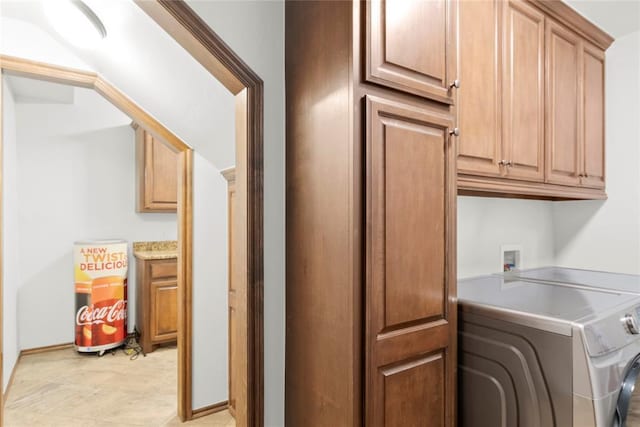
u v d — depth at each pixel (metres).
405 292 1.12
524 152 1.72
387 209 1.08
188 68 1.57
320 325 1.17
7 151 3.00
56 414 2.44
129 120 4.00
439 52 1.22
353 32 1.04
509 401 1.22
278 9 1.37
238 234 1.37
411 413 1.14
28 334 3.47
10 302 2.96
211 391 2.45
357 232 1.04
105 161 3.88
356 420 1.03
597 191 2.26
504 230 2.23
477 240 2.07
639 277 1.94
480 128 1.51
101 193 3.85
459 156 1.44
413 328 1.15
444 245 1.23
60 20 1.70
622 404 1.12
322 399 1.16
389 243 1.08
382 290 1.07
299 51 1.28
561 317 1.12
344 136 1.06
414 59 1.14
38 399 2.64
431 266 1.19
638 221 2.24
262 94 1.32
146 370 3.14
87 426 2.30
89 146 3.79
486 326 1.28
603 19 2.09
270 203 1.35
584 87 2.13
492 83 1.57
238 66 1.26
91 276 3.41
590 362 1.04
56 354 3.49
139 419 2.37
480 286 1.68
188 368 2.36
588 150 2.16
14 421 2.36
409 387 1.14
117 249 3.55
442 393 1.23
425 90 1.17
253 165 1.31
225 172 2.38
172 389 2.79
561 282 1.77
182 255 2.37
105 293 3.47
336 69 1.10
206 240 2.44
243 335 1.33
